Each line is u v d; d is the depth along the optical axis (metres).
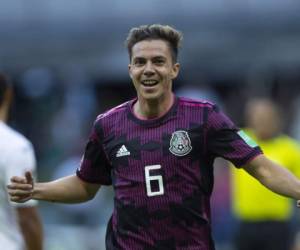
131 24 63.72
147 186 18.09
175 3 63.50
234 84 66.12
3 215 21.17
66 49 64.19
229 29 63.41
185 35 63.47
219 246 45.00
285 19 63.25
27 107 65.88
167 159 18.08
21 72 64.69
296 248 36.75
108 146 18.59
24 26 64.25
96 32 63.97
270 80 65.88
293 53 63.34
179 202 18.02
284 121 64.69
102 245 41.84
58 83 65.25
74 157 53.66
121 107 18.80
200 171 18.20
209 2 63.41
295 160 35.84
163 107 18.36
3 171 21.03
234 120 65.31
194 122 18.22
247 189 35.91
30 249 21.84
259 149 18.33
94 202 45.56
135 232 18.19
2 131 21.28
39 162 60.00
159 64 18.22
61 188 19.38
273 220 35.78
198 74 64.25
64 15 64.19
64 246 41.69
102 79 65.38
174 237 18.05
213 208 45.56
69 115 62.94
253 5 63.41
